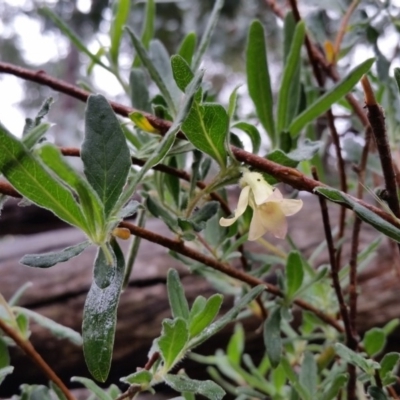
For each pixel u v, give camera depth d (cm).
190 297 36
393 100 23
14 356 34
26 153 10
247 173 14
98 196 12
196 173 17
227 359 27
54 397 20
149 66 18
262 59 20
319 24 26
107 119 12
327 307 23
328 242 18
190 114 13
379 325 34
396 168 20
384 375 16
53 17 23
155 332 35
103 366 12
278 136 20
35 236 44
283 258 24
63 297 37
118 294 12
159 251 38
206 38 18
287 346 25
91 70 26
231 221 14
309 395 19
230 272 18
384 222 12
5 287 37
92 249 40
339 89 18
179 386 14
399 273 27
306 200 45
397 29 25
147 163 12
